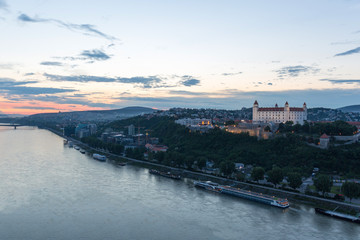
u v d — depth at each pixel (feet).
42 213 513.45
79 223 474.90
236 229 460.14
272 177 642.22
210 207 559.38
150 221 486.38
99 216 503.61
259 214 523.29
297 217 507.71
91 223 475.31
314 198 570.87
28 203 560.61
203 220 494.59
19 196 600.39
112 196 614.34
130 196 617.62
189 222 485.15
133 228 459.32
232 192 637.30
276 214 522.47
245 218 504.43
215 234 442.50
